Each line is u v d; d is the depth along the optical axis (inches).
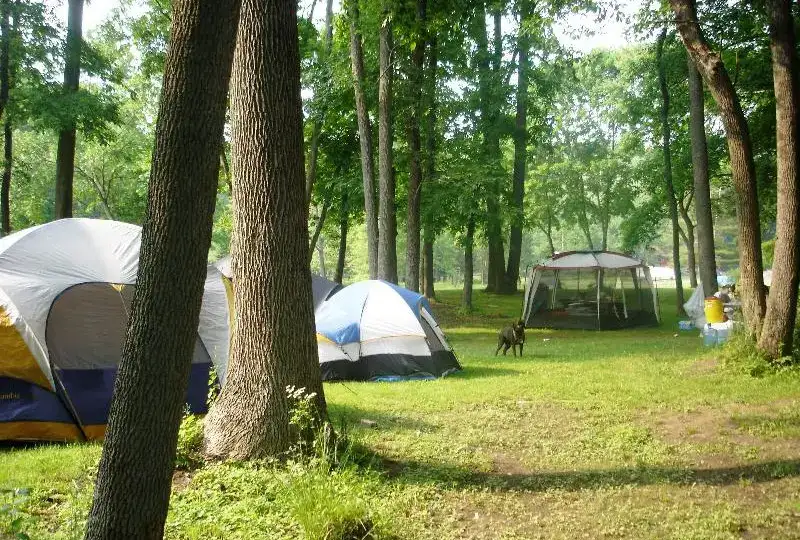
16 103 869.2
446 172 1019.3
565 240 2802.7
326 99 1002.7
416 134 893.8
